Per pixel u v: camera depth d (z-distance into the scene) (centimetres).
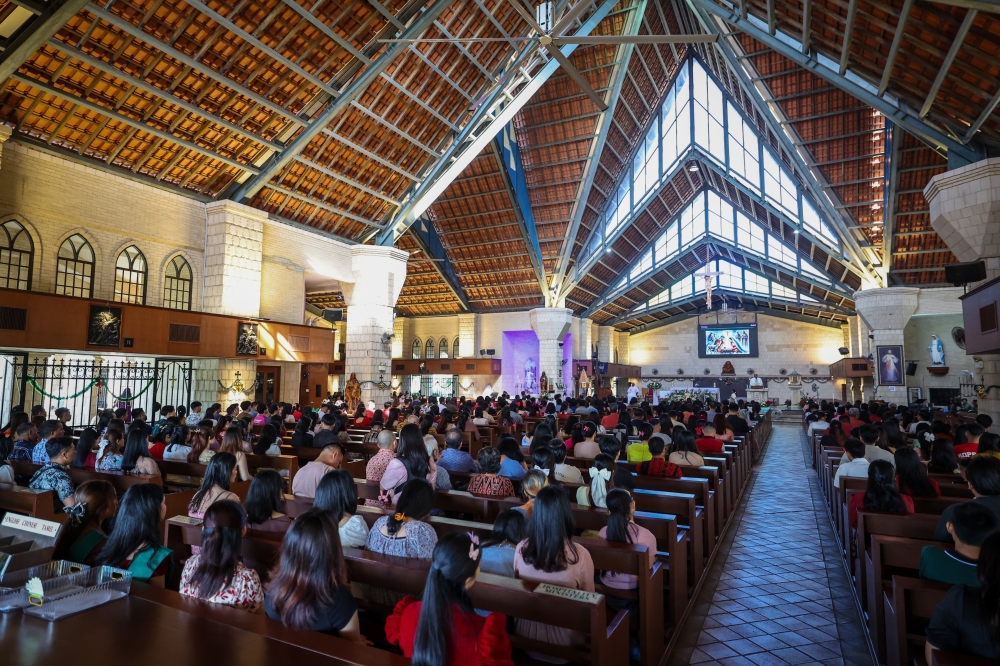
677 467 668
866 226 1983
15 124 1111
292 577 258
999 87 994
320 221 1845
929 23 983
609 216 2775
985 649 246
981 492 419
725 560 679
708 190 3175
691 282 3722
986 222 1108
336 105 1461
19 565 261
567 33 1727
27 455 715
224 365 1480
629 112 2364
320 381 2053
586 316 3478
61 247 1203
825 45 1266
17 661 182
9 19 941
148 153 1312
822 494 1077
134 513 319
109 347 1180
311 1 1212
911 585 345
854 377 2827
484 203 2512
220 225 1486
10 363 1288
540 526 329
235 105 1340
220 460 447
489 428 1222
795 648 455
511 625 345
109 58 1099
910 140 1555
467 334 3275
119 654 192
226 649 201
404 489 360
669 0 2016
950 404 1970
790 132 1836
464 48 1589
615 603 412
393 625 267
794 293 3422
